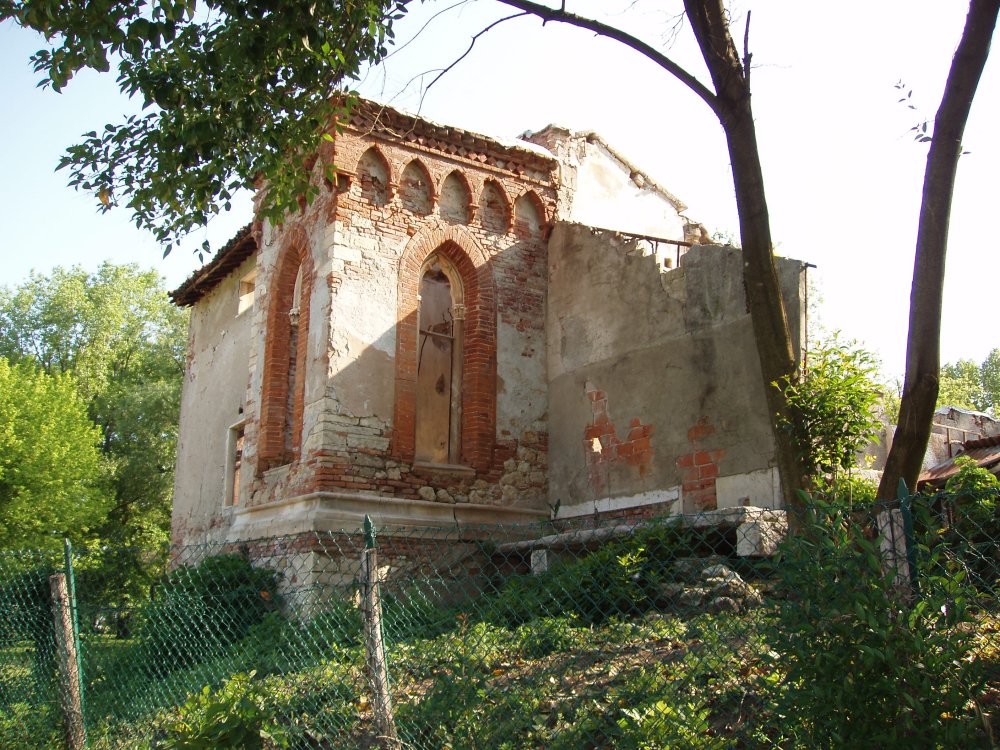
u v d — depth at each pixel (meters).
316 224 14.58
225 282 20.72
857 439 9.67
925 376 8.27
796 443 9.48
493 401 14.88
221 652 8.31
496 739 5.56
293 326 15.68
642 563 8.26
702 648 5.68
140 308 41.88
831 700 4.09
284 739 5.94
